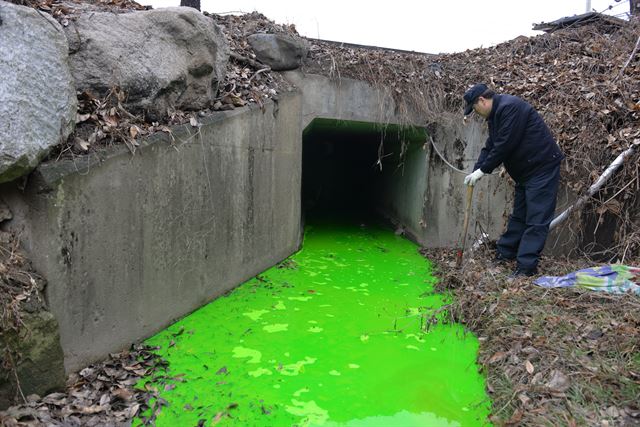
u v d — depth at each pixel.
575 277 3.90
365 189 9.11
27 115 2.48
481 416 2.60
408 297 4.41
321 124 6.08
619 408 2.37
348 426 2.51
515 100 4.12
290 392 2.81
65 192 2.69
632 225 4.43
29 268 2.58
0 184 2.49
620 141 4.65
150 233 3.34
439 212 6.07
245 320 3.77
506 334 3.25
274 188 4.90
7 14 2.40
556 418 2.35
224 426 2.48
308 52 5.41
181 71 3.66
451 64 6.39
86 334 2.91
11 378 2.39
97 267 2.94
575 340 2.99
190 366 3.06
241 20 5.45
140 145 3.18
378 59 5.80
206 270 3.96
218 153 3.97
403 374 3.04
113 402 2.61
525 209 4.66
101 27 3.19
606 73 5.43
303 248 5.84
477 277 4.38
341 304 4.18
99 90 3.14
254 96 4.48
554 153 4.20
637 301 3.41
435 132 6.02
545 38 6.61
